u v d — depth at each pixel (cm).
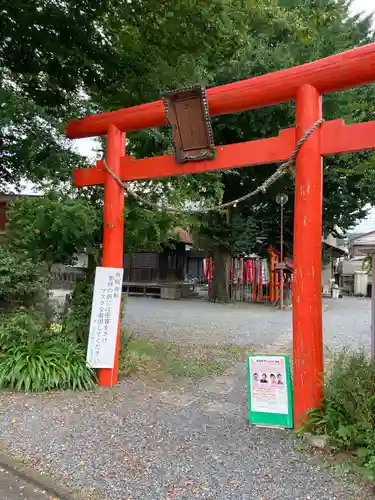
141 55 661
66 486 326
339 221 1945
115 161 570
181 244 2206
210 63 767
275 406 443
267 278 1923
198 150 501
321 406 419
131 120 560
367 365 429
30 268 621
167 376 647
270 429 438
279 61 1098
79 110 721
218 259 1936
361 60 406
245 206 1805
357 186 1590
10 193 790
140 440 411
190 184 784
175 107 491
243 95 470
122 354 684
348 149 417
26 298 637
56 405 495
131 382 600
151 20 602
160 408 504
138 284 2123
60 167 616
